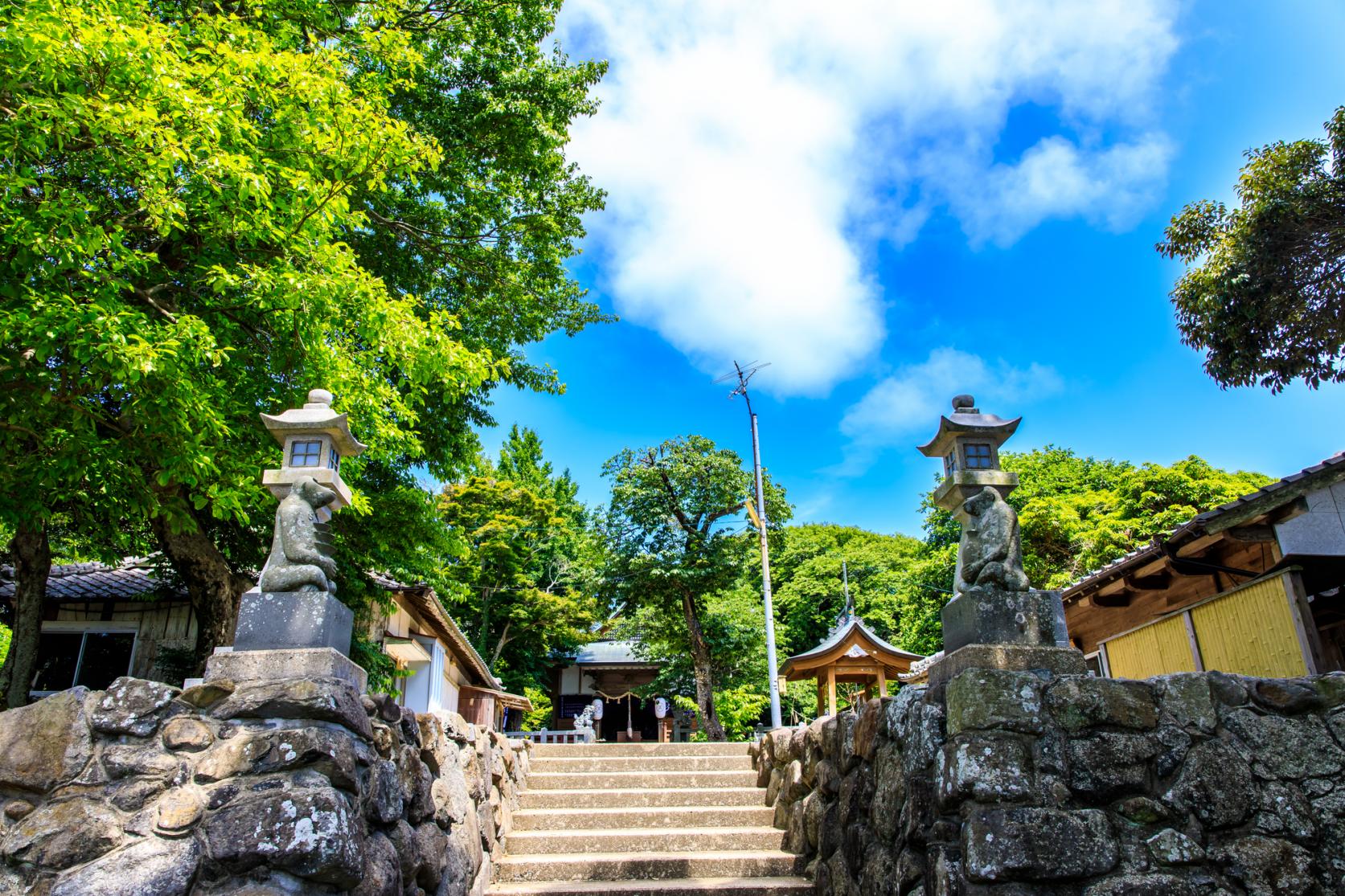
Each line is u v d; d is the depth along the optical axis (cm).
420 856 388
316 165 573
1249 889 333
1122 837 336
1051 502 1966
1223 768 354
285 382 636
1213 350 877
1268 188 815
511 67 980
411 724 418
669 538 2058
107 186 529
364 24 764
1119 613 891
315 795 299
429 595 1134
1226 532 643
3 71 421
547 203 1072
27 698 726
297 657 334
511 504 2419
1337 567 591
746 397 1734
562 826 648
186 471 529
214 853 289
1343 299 800
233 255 609
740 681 2161
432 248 959
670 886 525
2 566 1026
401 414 677
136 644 1081
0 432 539
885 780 420
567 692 2677
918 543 3281
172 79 461
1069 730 353
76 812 297
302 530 360
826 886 497
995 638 373
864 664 1289
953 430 423
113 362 446
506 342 1062
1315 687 375
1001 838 324
